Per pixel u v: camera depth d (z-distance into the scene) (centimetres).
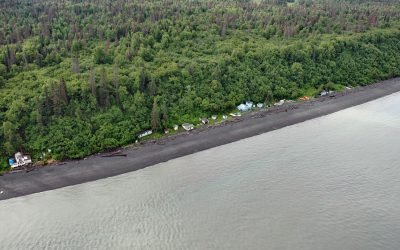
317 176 10794
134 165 11381
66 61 14662
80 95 12756
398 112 15012
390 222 9150
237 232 8856
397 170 11100
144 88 13812
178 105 13938
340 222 9138
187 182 10594
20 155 11356
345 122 14062
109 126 12431
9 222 9231
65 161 11519
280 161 11519
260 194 10062
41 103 12225
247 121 13975
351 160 11550
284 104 15412
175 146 12356
